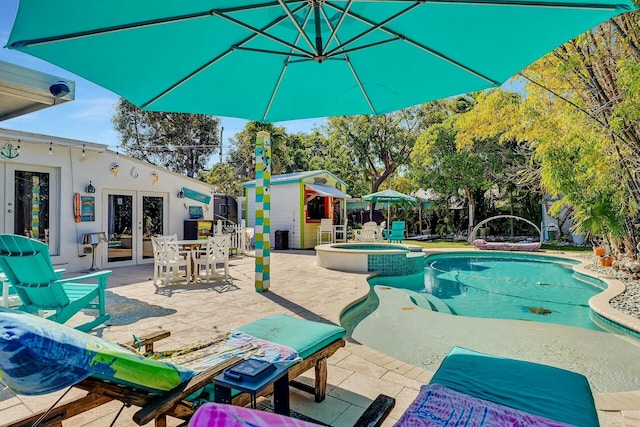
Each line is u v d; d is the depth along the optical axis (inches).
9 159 289.7
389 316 211.8
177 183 429.1
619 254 343.9
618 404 102.2
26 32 81.5
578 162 268.8
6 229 292.2
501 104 318.0
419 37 104.9
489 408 67.5
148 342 96.0
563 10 86.0
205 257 290.7
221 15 91.1
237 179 979.9
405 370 124.9
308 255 470.9
